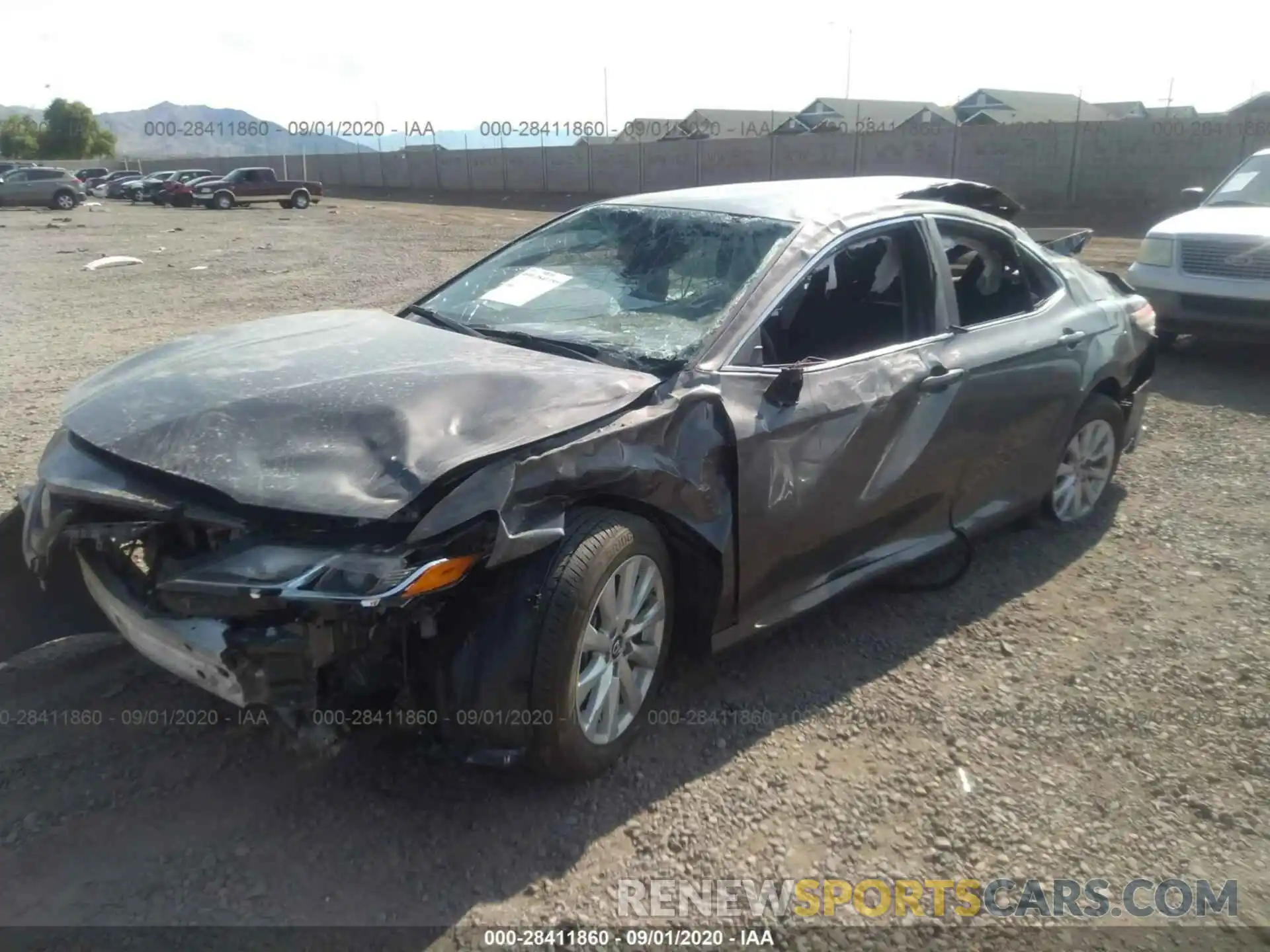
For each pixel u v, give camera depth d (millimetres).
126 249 20938
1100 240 20891
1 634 3389
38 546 2928
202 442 2738
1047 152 29344
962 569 4426
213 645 2516
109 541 2811
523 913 2555
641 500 2977
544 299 3840
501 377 3037
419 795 2955
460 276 4316
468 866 2693
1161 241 8742
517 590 2723
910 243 4078
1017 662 3857
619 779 3068
